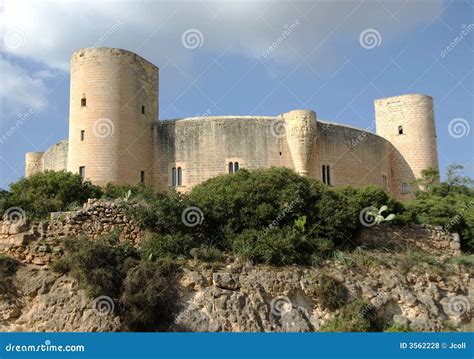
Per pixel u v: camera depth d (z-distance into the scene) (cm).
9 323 2127
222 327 2227
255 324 2275
